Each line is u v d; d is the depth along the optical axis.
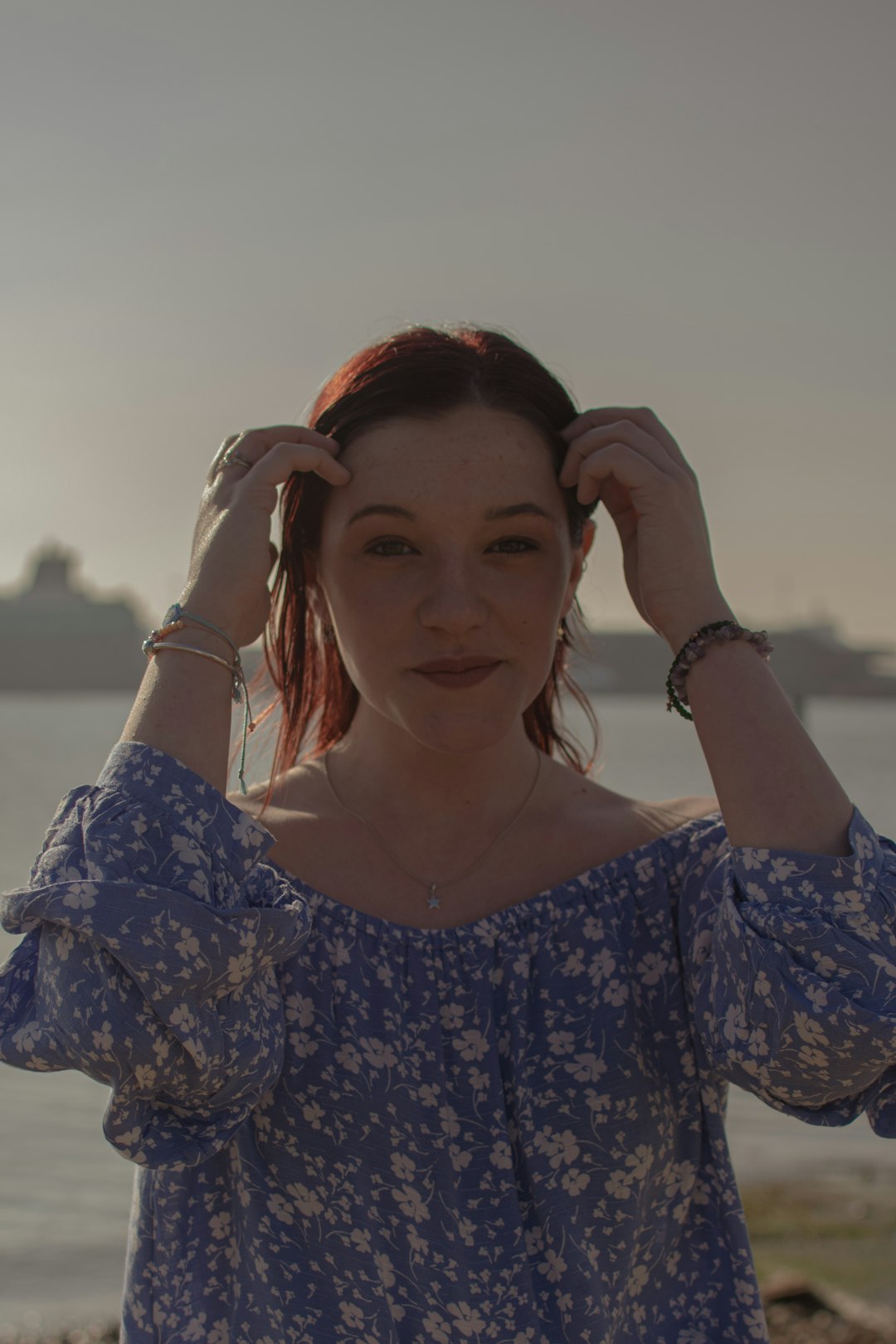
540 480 1.51
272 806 1.64
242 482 1.53
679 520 1.55
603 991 1.47
